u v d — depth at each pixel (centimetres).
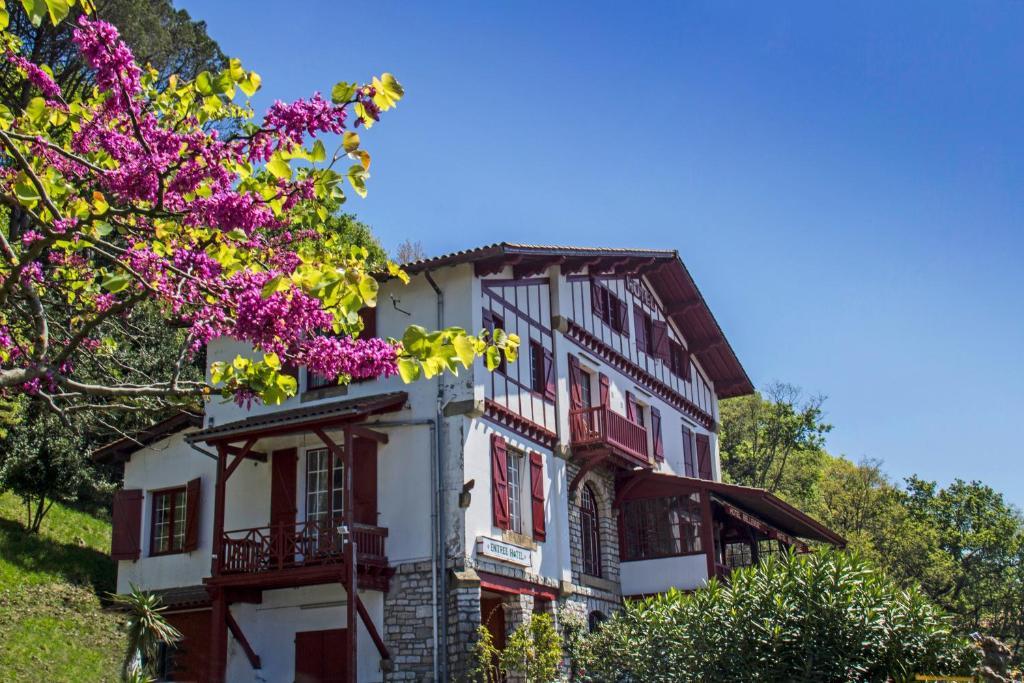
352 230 3375
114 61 687
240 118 921
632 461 2159
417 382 1733
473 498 1653
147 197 721
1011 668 1134
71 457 2059
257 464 1834
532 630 1555
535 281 2011
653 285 2639
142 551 1941
